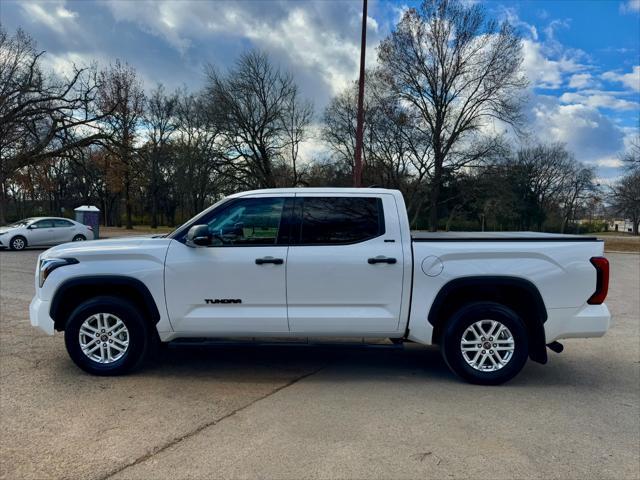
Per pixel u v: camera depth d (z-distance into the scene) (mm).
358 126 14539
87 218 20750
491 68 34594
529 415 3900
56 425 3568
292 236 4602
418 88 35500
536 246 4535
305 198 4680
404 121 35375
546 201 69750
